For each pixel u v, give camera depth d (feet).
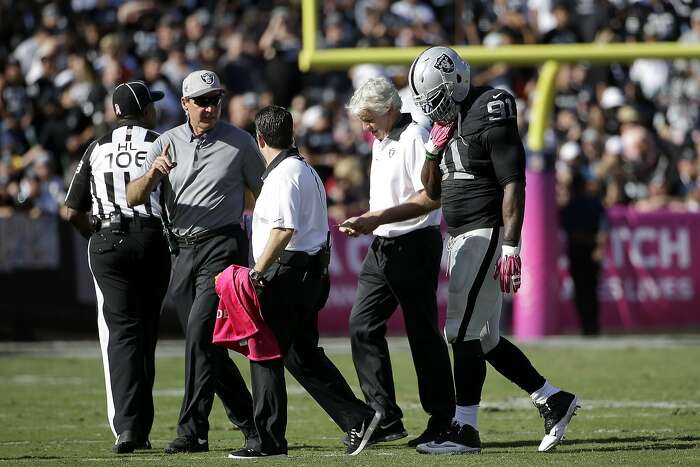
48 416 96.84
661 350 149.69
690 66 206.49
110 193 78.13
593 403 100.78
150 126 80.53
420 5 166.30
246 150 77.41
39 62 194.08
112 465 67.41
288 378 123.85
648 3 155.02
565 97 199.62
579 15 155.53
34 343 158.10
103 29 200.03
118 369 76.64
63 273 158.92
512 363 73.31
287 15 198.08
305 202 70.13
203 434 74.79
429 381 75.56
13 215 157.48
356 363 79.41
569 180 168.04
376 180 78.54
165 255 79.51
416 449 73.77
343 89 198.18
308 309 70.74
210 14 212.43
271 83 193.77
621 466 64.75
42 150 175.94
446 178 73.46
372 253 78.89
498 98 71.31
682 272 173.68
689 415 92.22
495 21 157.38
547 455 70.23
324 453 73.26
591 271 166.71
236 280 69.21
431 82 71.31
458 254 72.79
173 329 162.50
